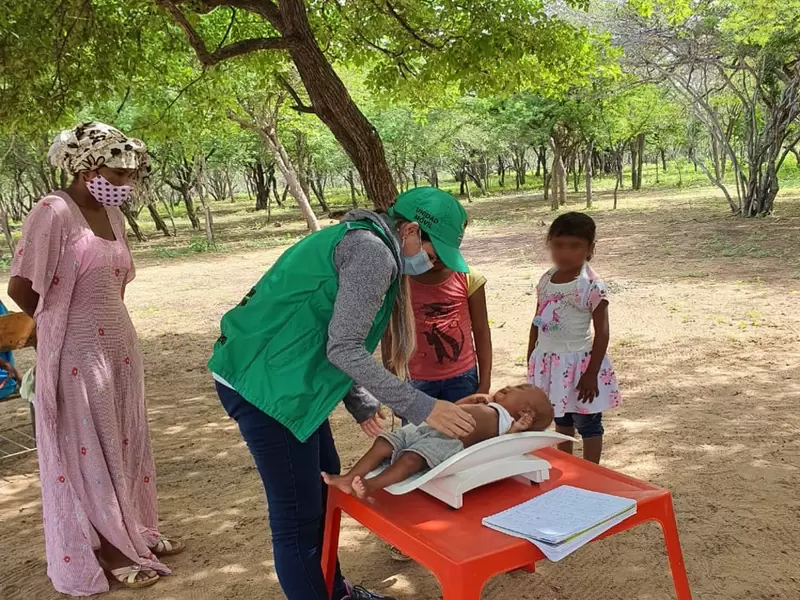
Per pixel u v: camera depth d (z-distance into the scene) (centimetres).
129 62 807
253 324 248
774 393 574
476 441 262
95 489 334
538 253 1599
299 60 617
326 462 296
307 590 259
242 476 481
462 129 3359
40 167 2689
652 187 3975
